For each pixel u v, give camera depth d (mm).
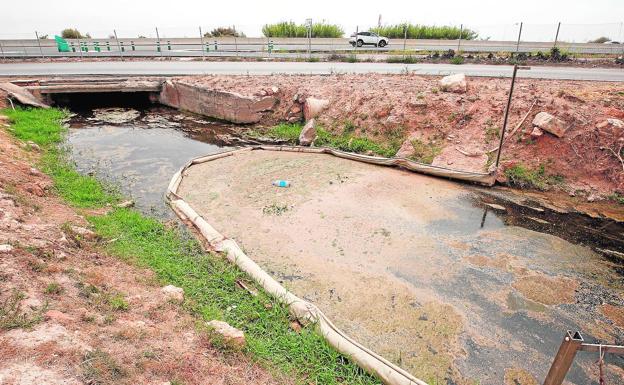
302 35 28438
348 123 12672
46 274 4180
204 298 5172
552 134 9578
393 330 5031
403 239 7082
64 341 3127
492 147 10125
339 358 4453
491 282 5992
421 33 27078
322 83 14961
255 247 6742
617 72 15109
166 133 14000
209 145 12766
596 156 9133
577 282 6055
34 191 7129
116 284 4711
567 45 21516
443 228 7520
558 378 3398
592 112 9719
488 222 7797
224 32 29266
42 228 5379
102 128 14414
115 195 8539
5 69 19156
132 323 3834
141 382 3006
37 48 24469
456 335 4980
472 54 21359
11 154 9000
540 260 6586
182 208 7906
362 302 5488
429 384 4223
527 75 14773
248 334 4602
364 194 8828
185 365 3393
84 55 23469
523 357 4695
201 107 16297
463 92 11758
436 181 9703
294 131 13617
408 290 5750
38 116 14117
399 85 13430
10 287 3693
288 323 4969
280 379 3828
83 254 5234
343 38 25859
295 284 5828
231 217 7750
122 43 25312
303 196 8672
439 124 11141
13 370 2699
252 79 16172
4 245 4312
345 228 7383
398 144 11336
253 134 13930
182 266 5902
